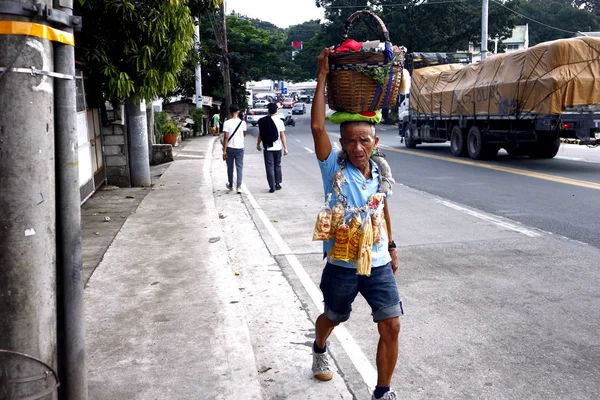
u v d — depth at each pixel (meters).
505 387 3.74
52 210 2.63
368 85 3.10
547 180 12.84
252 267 6.50
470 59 24.77
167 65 10.49
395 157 19.42
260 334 4.62
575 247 7.14
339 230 3.21
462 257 6.79
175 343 4.17
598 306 5.14
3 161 2.45
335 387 3.75
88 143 10.46
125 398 3.43
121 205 9.88
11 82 2.41
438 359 4.15
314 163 18.09
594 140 14.52
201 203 9.94
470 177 13.79
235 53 45.03
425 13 44.97
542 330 4.64
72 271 2.85
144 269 6.00
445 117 20.03
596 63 14.27
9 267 2.50
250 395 3.47
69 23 2.70
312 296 5.53
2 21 2.40
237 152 11.70
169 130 24.89
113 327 4.47
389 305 3.25
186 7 10.12
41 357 2.61
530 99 15.12
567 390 3.70
